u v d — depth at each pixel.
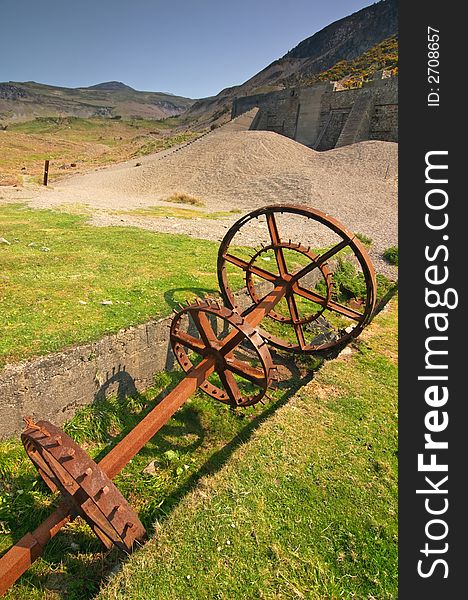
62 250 8.41
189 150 28.59
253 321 5.25
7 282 6.43
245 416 5.31
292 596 3.00
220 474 3.97
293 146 27.66
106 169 34.16
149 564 3.15
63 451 2.93
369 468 4.17
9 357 4.35
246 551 3.28
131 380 5.37
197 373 4.38
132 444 3.52
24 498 3.84
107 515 3.06
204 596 2.96
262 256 9.52
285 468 4.07
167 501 4.07
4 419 4.11
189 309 4.46
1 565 2.79
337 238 13.31
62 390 4.56
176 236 10.48
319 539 3.43
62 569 3.38
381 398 5.28
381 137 29.64
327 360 6.23
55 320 5.28
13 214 11.98
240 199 20.14
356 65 60.56
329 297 6.31
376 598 3.06
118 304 5.98
